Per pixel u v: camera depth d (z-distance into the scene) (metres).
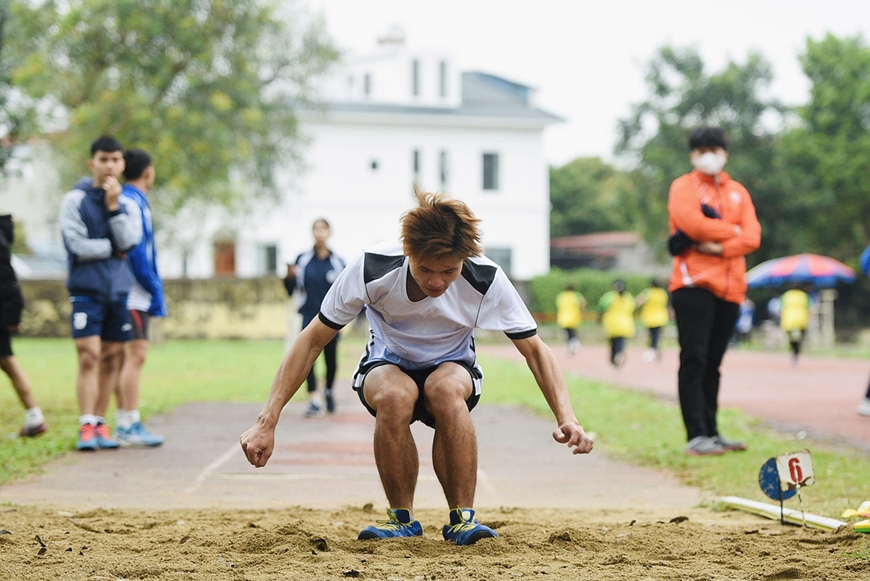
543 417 25.31
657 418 24.66
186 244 83.00
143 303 19.33
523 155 96.81
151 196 68.88
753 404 28.91
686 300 18.27
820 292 79.62
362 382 9.53
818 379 40.06
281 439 21.02
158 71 48.34
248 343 66.94
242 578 7.60
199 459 17.73
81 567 8.00
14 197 108.50
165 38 48.88
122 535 9.80
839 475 15.48
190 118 50.12
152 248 19.38
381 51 99.38
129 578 7.66
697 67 94.62
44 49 45.72
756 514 12.01
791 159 93.69
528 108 98.50
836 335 82.44
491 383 35.56
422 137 94.69
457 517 9.20
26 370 38.16
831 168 91.56
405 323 9.28
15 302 18.83
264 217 77.81
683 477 16.19
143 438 19.27
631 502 13.77
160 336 62.84
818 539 9.41
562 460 18.28
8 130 29.44
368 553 8.78
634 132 96.25
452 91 97.50
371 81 99.62
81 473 15.84
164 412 25.31
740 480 15.31
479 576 7.71
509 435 21.88
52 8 45.72
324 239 24.42
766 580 7.70
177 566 8.01
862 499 13.16
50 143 51.41
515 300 9.17
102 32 47.34
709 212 18.20
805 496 13.57
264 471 16.56
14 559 8.31
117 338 18.67
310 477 16.02
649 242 100.94
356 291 8.93
